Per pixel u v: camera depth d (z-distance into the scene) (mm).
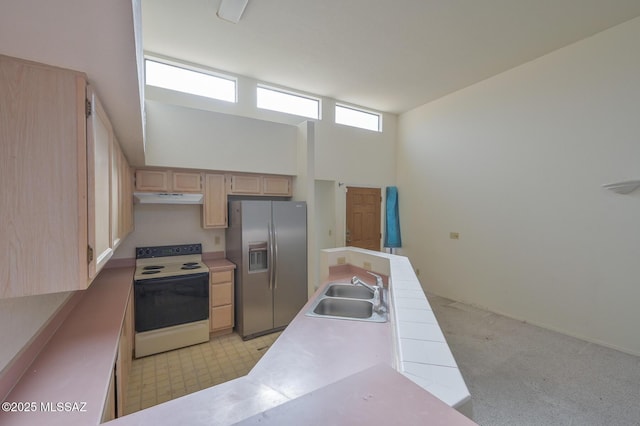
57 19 771
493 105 3957
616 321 2924
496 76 3908
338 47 3188
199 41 3064
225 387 1126
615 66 2889
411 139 5234
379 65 3609
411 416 501
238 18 2676
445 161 4637
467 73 3854
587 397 2195
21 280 967
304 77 3930
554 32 2961
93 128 1113
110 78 1107
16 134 957
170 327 2943
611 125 2934
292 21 2734
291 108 4383
